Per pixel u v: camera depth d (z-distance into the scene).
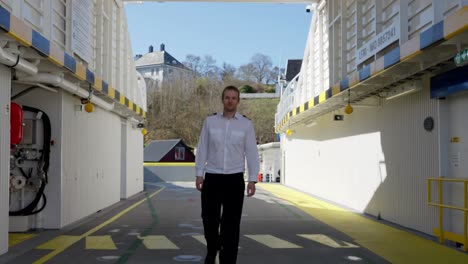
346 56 12.52
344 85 10.77
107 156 14.32
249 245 7.96
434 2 7.00
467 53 6.06
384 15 9.71
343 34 12.55
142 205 15.23
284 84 47.56
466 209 7.26
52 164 9.70
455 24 5.69
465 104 7.77
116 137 15.76
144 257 7.01
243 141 5.30
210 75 95.50
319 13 15.24
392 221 10.64
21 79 8.53
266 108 76.69
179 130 76.75
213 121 5.32
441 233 8.12
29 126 9.50
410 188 9.65
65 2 9.76
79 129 11.13
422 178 9.09
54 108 9.69
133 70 17.78
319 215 12.22
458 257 7.02
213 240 5.29
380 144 11.33
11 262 6.68
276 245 7.97
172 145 43.56
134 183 20.08
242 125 5.30
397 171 10.30
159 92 81.19
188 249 7.61
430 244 8.03
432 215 8.73
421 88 8.88
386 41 8.87
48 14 8.51
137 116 18.88
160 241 8.34
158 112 78.88
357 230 9.62
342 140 14.77
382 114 11.16
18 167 9.44
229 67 99.50
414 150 9.42
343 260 6.86
